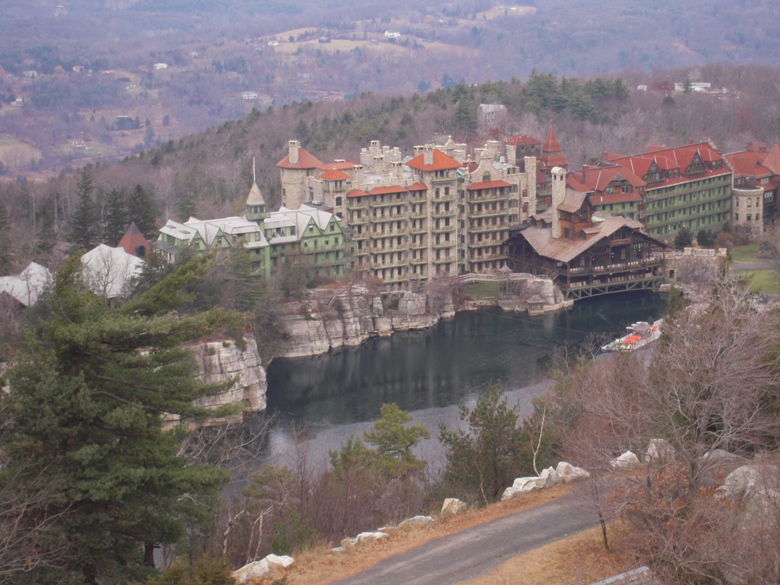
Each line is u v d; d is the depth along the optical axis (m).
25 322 166.62
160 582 59.12
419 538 72.44
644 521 67.06
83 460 70.62
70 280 77.56
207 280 188.00
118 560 76.88
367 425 166.75
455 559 68.81
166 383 77.50
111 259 199.50
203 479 74.81
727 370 73.25
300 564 69.19
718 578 60.69
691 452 69.94
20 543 69.44
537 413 103.44
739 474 71.00
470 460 90.56
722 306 84.38
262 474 100.31
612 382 95.38
